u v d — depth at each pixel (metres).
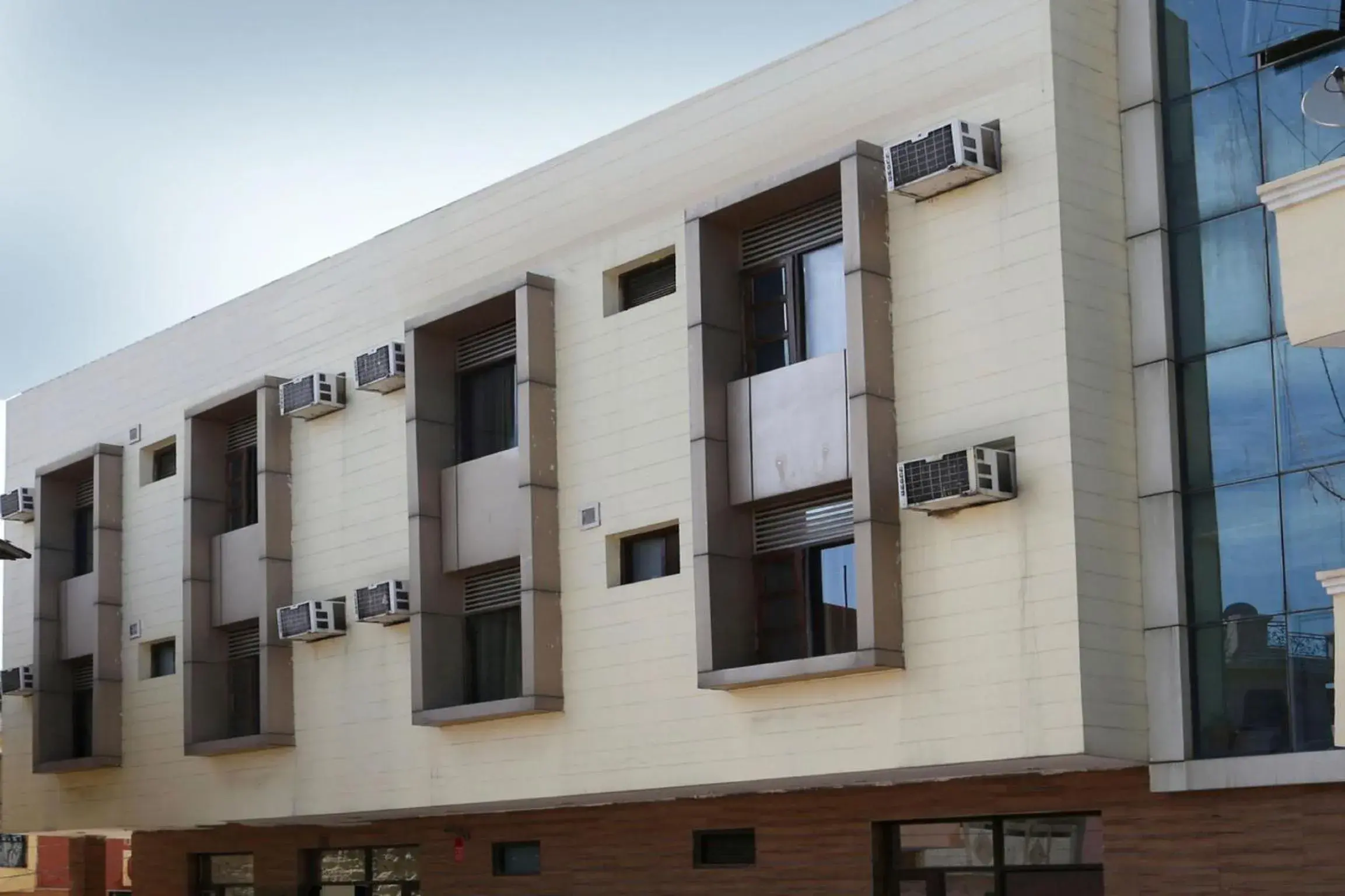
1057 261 20.69
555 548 26.50
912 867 23.70
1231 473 20.39
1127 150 21.55
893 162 21.84
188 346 34.84
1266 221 20.44
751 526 24.19
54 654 37.28
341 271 31.25
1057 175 20.83
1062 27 21.27
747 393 24.06
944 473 20.70
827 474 22.91
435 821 30.97
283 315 32.44
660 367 25.47
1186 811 20.33
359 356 29.81
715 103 25.14
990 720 20.59
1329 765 18.86
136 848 37.88
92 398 37.56
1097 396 20.69
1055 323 20.61
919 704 21.36
